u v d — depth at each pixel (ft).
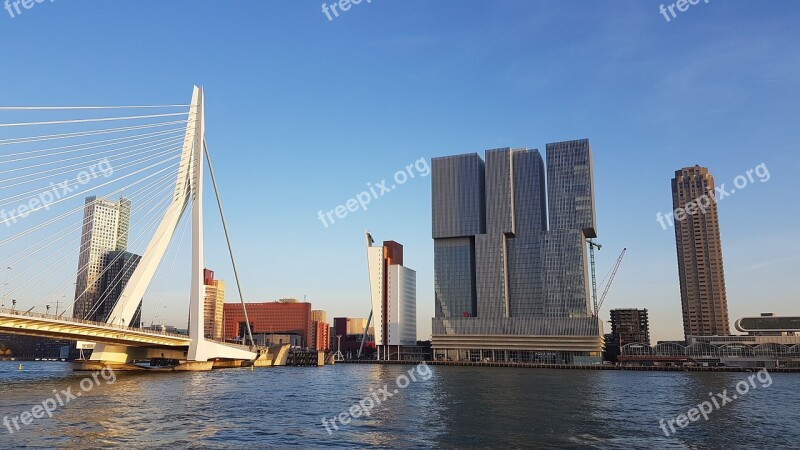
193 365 533.55
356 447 173.47
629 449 176.45
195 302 533.96
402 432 199.62
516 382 479.82
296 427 207.21
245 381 433.89
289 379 482.28
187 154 528.22
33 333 419.95
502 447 176.14
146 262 494.59
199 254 527.81
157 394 306.55
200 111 524.52
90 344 536.83
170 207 523.29
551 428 211.00
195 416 227.40
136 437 179.73
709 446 183.93
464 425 215.92
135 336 475.31
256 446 171.83
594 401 312.50
